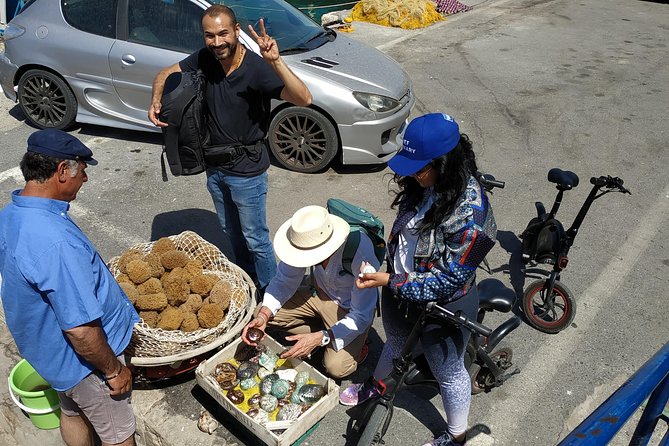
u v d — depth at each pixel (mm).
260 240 3760
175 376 3410
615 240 4977
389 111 5590
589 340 3934
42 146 2309
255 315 3441
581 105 7695
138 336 3006
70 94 6242
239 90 3270
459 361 2762
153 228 4965
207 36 3066
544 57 9578
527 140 6699
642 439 1812
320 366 3590
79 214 5105
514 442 3234
